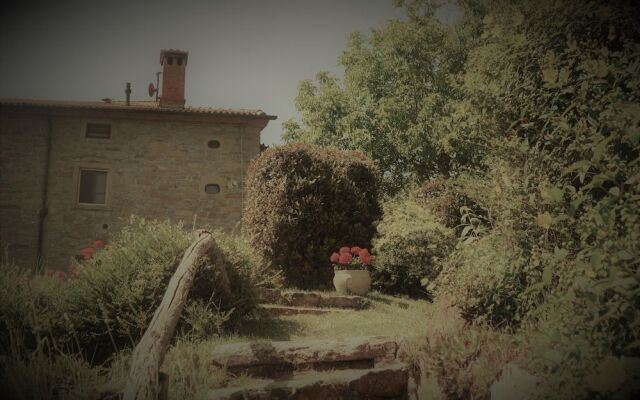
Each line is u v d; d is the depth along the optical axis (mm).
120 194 12023
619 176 2291
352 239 8008
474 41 9422
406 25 12766
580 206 2746
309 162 7961
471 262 3529
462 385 2791
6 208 11531
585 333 2031
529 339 2531
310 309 5836
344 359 3758
